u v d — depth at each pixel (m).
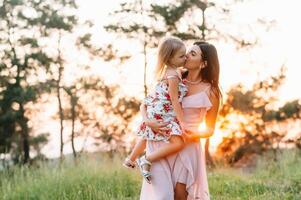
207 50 6.59
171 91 6.41
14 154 27.45
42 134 28.89
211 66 6.59
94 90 29.70
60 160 14.91
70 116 29.64
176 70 6.49
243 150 27.69
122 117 29.41
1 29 30.03
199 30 29.81
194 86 6.62
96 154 14.42
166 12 29.72
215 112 6.71
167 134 6.45
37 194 11.73
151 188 6.55
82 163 13.69
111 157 15.65
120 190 12.06
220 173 14.26
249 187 11.83
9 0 29.95
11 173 13.78
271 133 28.27
